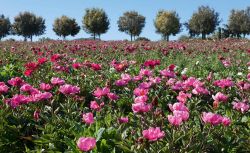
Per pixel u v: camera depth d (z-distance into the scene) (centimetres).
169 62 1232
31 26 8700
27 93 591
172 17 8006
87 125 470
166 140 408
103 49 1827
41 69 884
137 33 8575
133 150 382
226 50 1739
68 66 970
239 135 449
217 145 415
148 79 718
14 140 486
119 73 899
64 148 437
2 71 938
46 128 474
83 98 598
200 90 554
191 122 466
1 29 9294
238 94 685
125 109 639
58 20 8706
